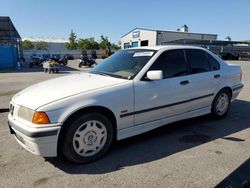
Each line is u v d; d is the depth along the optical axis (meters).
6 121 5.48
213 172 3.22
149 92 3.96
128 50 4.86
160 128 4.89
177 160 3.56
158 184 2.96
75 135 3.33
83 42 76.06
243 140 4.30
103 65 4.68
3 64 23.81
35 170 3.30
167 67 4.33
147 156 3.70
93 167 3.38
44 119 3.11
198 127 4.95
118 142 4.21
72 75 4.50
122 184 2.97
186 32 48.72
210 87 4.99
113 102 3.58
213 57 5.25
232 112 6.05
